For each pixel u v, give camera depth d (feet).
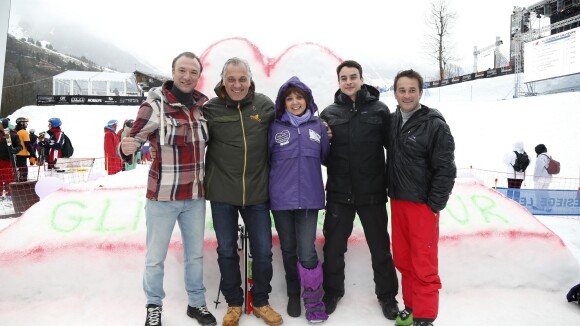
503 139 50.21
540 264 11.27
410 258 9.12
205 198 9.27
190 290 9.32
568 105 53.88
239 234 10.67
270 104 9.62
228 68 8.89
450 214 11.88
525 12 83.41
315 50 14.44
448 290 10.96
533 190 22.12
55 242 10.52
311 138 9.17
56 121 34.88
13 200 20.97
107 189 11.96
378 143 9.40
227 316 9.11
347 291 10.74
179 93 8.71
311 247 9.29
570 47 67.26
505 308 10.09
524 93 79.00
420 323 8.43
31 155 29.53
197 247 9.22
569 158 41.50
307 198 9.01
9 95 152.05
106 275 10.36
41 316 9.47
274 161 9.23
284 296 10.53
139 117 8.45
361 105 9.45
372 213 9.52
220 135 9.03
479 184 13.03
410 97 8.54
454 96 93.35
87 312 9.69
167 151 8.60
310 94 9.42
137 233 10.82
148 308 8.89
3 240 10.53
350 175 9.34
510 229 11.61
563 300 10.55
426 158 8.64
